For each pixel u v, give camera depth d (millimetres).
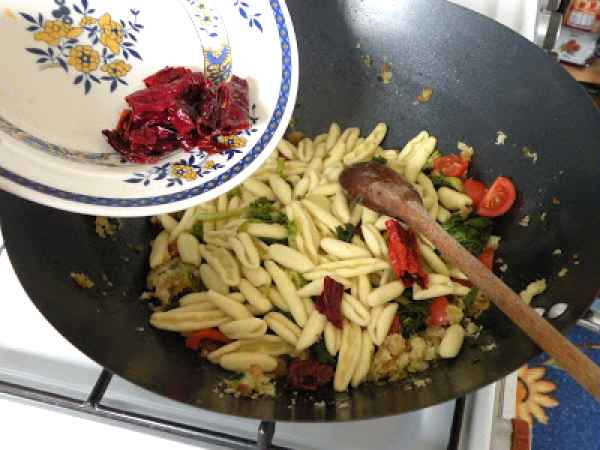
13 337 705
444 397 589
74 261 713
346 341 729
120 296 751
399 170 890
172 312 746
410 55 880
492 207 834
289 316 786
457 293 773
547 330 582
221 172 670
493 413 658
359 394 673
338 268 791
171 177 662
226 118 672
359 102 940
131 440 621
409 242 797
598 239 658
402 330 766
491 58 820
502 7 921
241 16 709
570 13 1179
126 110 691
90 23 682
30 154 590
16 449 615
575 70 1264
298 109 963
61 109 661
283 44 705
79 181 610
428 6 832
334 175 872
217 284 783
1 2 632
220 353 718
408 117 923
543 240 756
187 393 604
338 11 877
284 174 903
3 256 754
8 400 641
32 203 686
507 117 832
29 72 646
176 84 683
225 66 731
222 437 609
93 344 636
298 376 696
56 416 632
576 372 557
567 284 667
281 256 797
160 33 719
